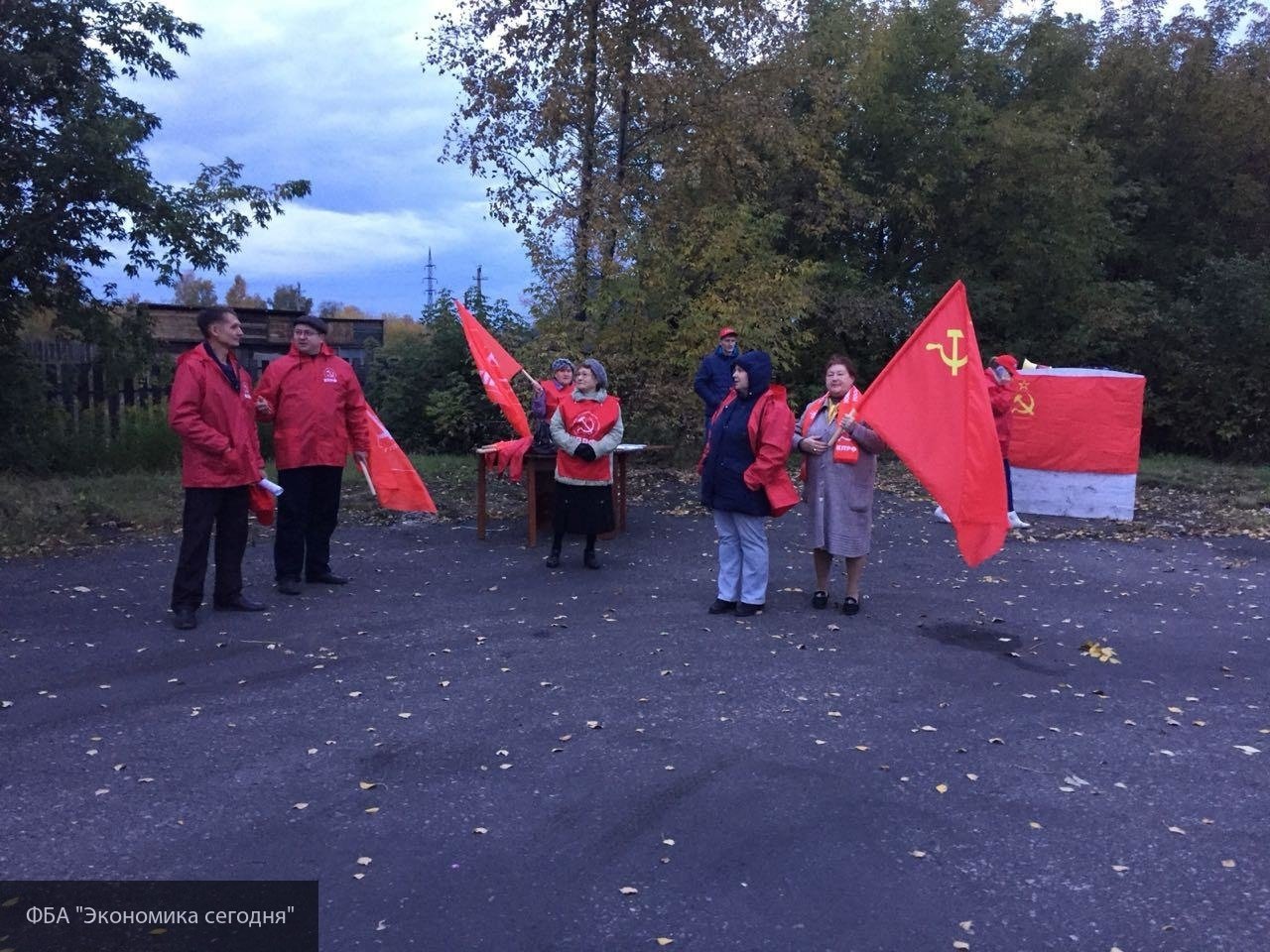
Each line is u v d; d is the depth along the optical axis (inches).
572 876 143.1
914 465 261.6
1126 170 895.1
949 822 160.1
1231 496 535.5
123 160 509.7
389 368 697.0
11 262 506.0
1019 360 808.9
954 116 754.8
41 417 540.4
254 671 230.4
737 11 538.3
